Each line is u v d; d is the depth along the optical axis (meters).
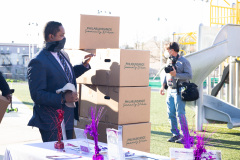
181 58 5.36
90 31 3.92
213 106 7.06
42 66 3.02
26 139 5.74
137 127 3.49
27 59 51.53
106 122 3.50
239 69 8.45
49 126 3.01
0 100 3.08
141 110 3.55
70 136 3.19
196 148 1.82
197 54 6.55
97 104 3.62
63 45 3.16
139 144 3.52
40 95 2.94
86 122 3.75
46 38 3.12
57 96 2.92
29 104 11.64
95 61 3.63
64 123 3.08
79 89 3.89
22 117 8.41
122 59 3.35
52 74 3.06
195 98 5.16
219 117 6.81
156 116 8.97
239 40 6.75
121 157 1.90
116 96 3.39
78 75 3.57
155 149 5.02
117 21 4.10
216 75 21.56
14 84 30.38
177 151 1.85
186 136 1.99
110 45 4.05
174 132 5.58
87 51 3.81
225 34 6.70
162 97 16.05
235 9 9.69
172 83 5.37
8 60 51.00
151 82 28.14
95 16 3.95
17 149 2.31
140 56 3.51
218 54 6.62
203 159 1.80
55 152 2.23
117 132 1.91
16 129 6.70
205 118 6.98
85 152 2.27
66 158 2.06
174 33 14.36
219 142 5.67
